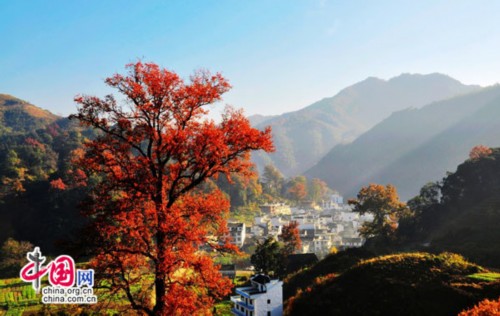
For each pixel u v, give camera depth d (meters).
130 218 19.09
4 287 71.88
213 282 19.97
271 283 56.72
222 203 20.92
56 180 152.12
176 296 19.36
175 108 19.78
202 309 20.91
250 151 20.97
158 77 19.27
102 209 19.33
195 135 19.86
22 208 151.00
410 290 46.03
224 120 20.38
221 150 19.33
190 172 20.73
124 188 19.72
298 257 94.69
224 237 21.69
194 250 20.33
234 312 60.59
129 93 19.31
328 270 72.31
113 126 20.06
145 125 19.70
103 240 19.14
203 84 19.80
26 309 60.25
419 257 53.47
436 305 42.62
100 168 19.86
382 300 45.72
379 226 105.25
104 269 19.11
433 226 110.31
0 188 159.75
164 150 19.70
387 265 52.69
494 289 42.12
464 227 94.88
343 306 47.41
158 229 18.53
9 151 186.38
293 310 52.34
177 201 21.17
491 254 76.31
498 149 122.75
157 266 18.92
